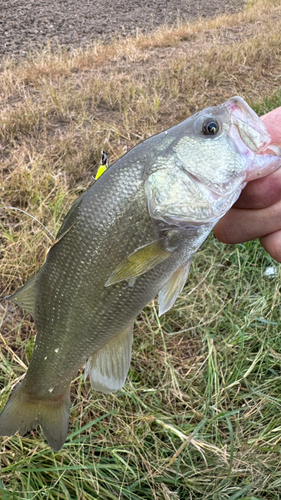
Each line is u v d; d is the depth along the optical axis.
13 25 2.45
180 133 0.32
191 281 0.67
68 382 0.37
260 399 0.52
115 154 0.92
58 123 1.11
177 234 0.32
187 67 1.60
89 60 1.69
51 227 0.69
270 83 1.49
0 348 0.53
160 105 1.26
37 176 0.81
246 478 0.44
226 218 0.31
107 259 0.32
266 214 0.29
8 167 0.87
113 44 2.01
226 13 3.16
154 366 0.54
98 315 0.33
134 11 3.24
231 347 0.57
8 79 1.31
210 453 0.46
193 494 0.43
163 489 0.42
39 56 1.73
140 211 0.31
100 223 0.32
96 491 0.40
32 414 0.38
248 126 0.30
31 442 0.45
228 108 0.31
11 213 0.74
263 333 0.58
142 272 0.32
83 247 0.32
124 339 0.35
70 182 0.86
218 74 1.52
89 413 0.49
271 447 0.46
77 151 0.94
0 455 0.43
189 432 0.47
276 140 0.30
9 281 0.62
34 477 0.41
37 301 0.35
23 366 0.50
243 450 0.46
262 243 0.31
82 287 0.33
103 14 3.04
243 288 0.66
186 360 0.56
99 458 0.44
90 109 1.21
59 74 1.45
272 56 1.78
